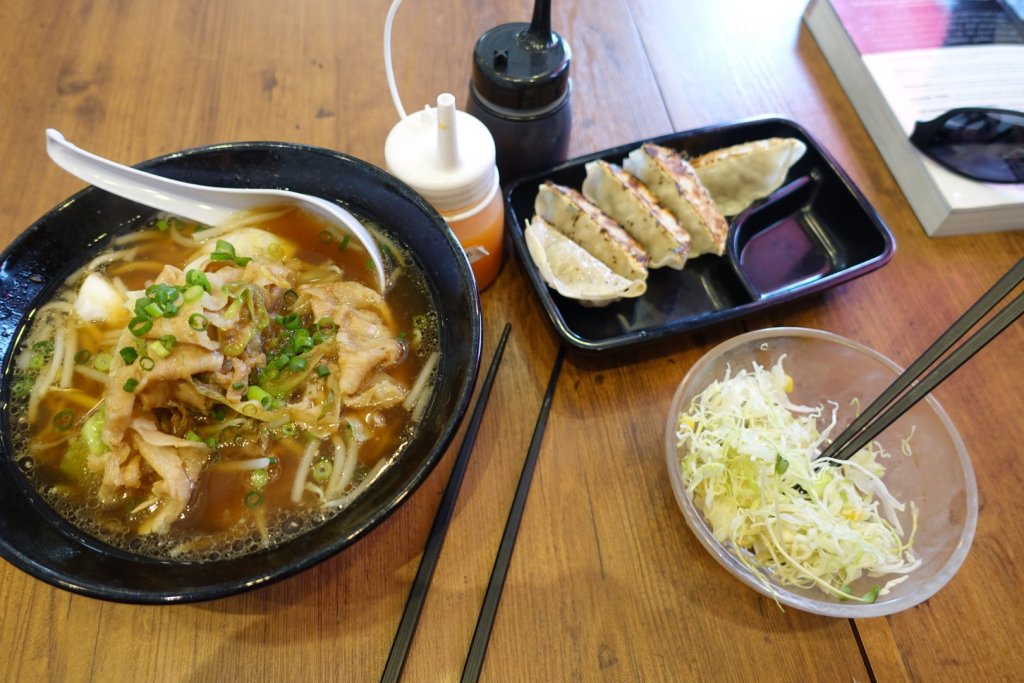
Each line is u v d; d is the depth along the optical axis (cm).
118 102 45
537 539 33
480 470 34
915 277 41
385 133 45
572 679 30
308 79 47
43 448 30
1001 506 34
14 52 47
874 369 36
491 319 39
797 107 49
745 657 30
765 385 35
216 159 34
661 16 53
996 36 47
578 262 39
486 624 30
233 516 29
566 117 40
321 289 34
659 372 38
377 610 31
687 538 33
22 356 32
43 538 27
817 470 33
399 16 51
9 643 29
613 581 32
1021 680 30
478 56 38
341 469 30
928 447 34
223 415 31
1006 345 39
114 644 30
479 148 35
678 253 40
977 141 42
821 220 44
